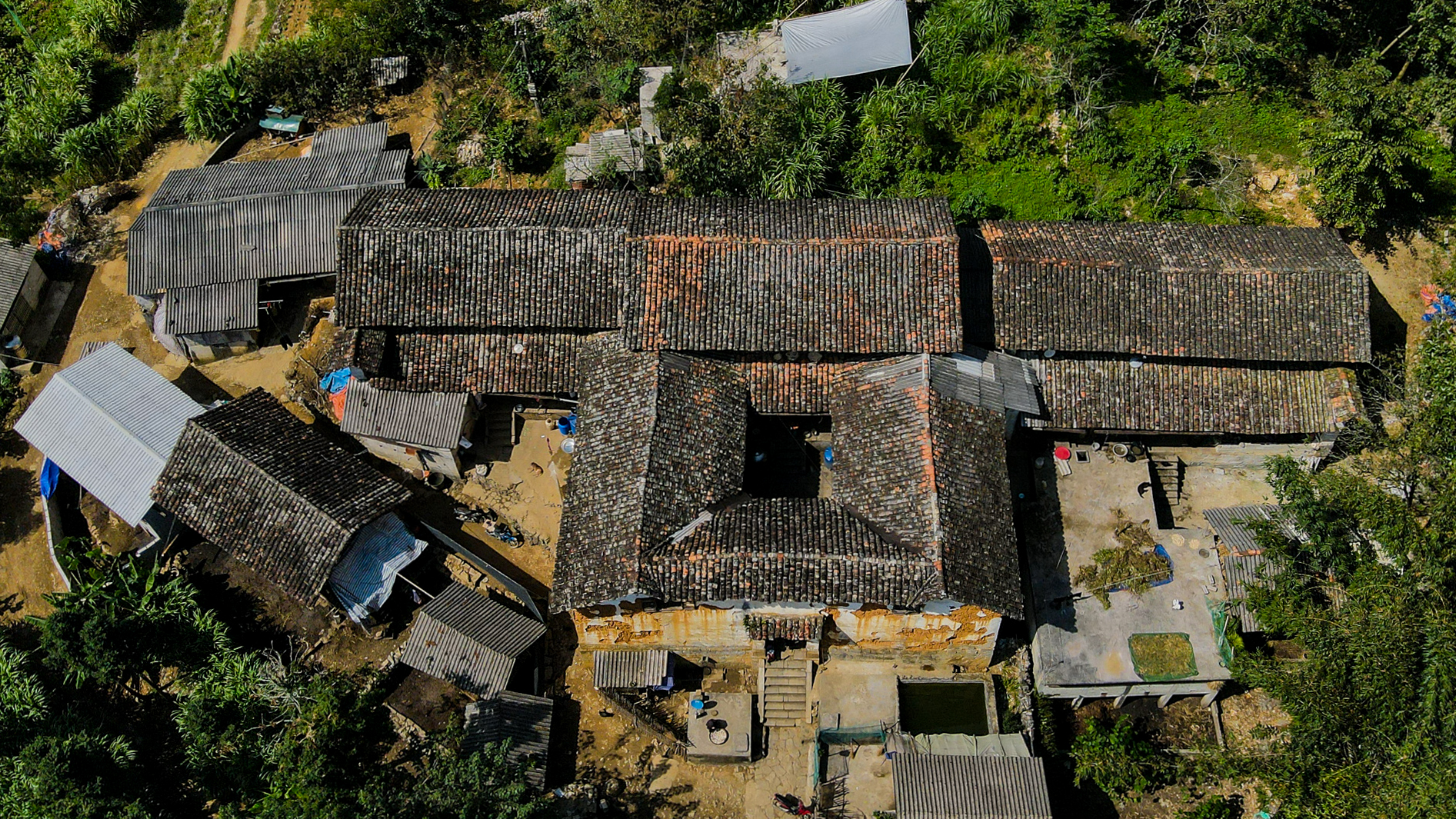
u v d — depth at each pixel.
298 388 47.69
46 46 63.41
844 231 40.97
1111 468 41.81
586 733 39.62
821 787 37.88
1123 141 49.22
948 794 34.72
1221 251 42.03
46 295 53.12
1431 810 28.14
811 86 50.00
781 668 39.94
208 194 50.38
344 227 42.28
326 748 37.00
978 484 37.41
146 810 35.75
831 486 41.44
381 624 41.25
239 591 42.12
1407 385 42.25
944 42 50.88
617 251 41.78
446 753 35.03
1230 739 38.78
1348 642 31.58
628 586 34.69
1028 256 41.38
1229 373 41.28
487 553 43.38
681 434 38.78
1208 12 50.03
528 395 43.47
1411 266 46.59
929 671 39.62
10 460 47.41
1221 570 38.12
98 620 38.38
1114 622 38.22
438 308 41.88
